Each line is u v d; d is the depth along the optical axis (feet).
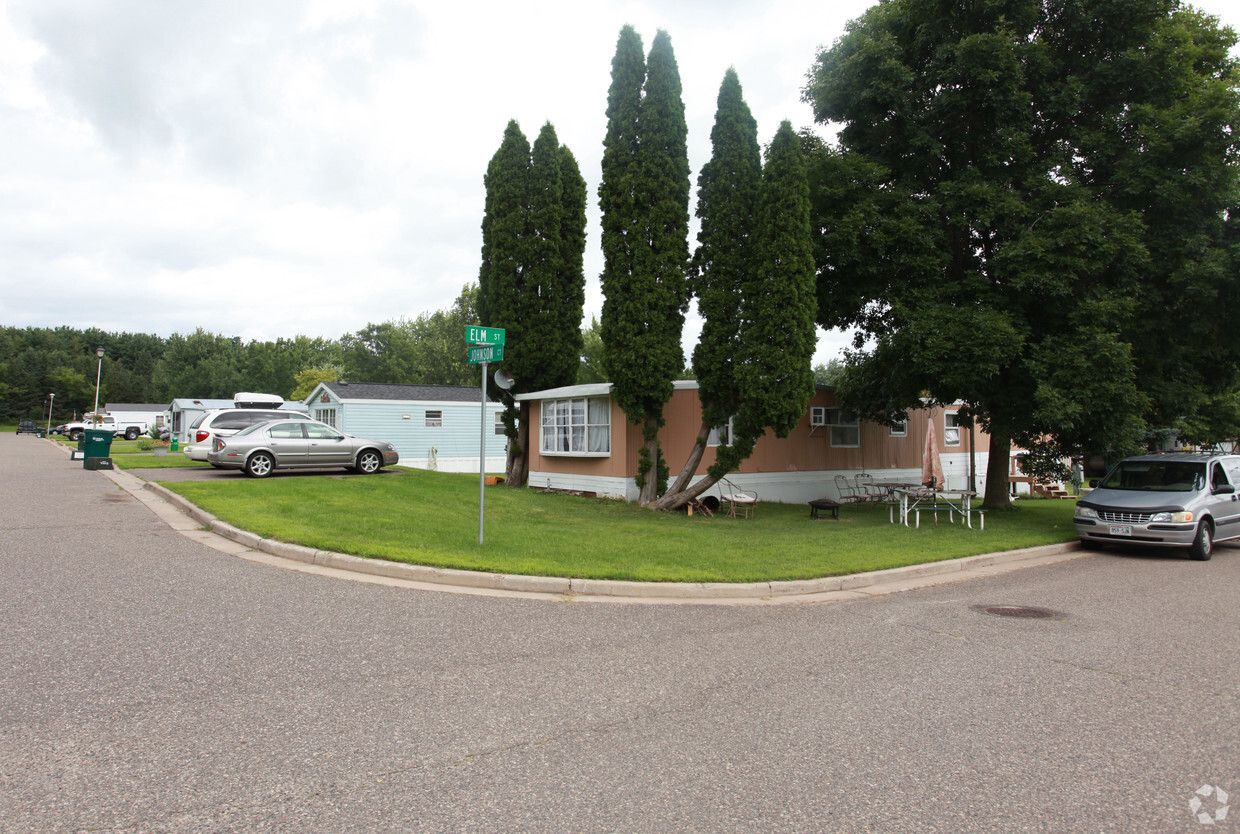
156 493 47.57
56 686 15.11
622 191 49.26
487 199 68.39
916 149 52.37
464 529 36.45
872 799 11.38
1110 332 45.39
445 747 12.96
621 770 12.25
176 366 293.23
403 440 96.37
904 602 27.09
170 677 15.89
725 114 49.65
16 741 12.55
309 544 29.86
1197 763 12.94
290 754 12.44
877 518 54.44
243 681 15.84
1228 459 45.42
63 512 38.22
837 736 13.93
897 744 13.61
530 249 62.90
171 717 13.82
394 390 99.86
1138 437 47.26
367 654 18.10
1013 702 16.01
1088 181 51.26
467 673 17.02
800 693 16.38
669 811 10.89
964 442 84.89
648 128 49.11
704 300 49.21
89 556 27.73
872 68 51.80
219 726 13.50
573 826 10.36
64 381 325.62
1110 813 11.05
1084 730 14.43
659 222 48.85
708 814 10.81
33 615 19.99
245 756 12.30
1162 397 52.06
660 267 49.08
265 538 30.96
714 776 12.10
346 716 14.21
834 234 49.34
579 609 23.88
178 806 10.56
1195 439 77.05
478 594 25.23
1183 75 49.03
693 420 59.93
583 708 15.10
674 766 12.46
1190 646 20.94
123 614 20.47
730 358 48.75
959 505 64.13
